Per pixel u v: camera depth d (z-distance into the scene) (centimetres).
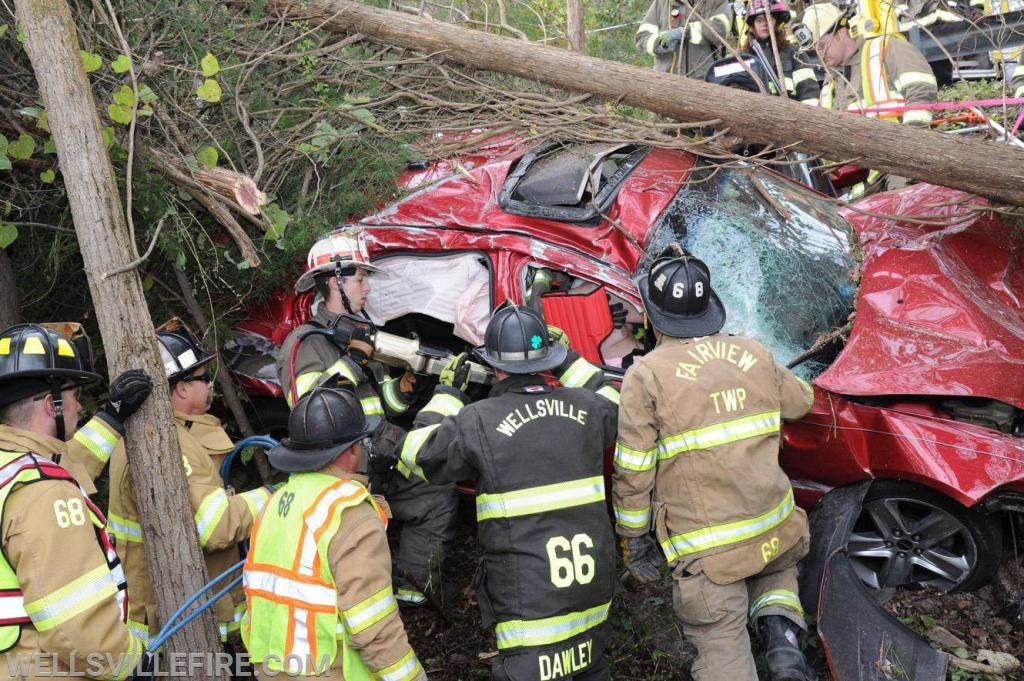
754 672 266
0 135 310
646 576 308
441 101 445
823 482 337
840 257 377
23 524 197
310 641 218
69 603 198
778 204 393
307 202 425
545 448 253
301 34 447
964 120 488
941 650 313
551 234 362
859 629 286
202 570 261
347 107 421
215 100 335
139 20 386
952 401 324
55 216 393
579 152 394
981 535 321
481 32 438
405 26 445
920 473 311
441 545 342
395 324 397
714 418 267
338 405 231
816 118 371
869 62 532
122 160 356
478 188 386
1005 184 344
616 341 365
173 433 260
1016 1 576
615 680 314
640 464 269
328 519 219
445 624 355
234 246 398
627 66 408
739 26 533
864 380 320
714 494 267
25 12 252
